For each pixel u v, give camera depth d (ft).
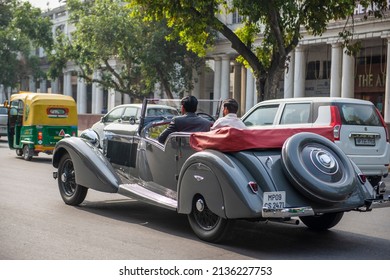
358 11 79.15
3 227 22.81
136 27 91.40
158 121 26.71
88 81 104.17
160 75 96.32
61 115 56.44
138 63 95.04
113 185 25.63
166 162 23.89
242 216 18.88
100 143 31.65
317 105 34.06
